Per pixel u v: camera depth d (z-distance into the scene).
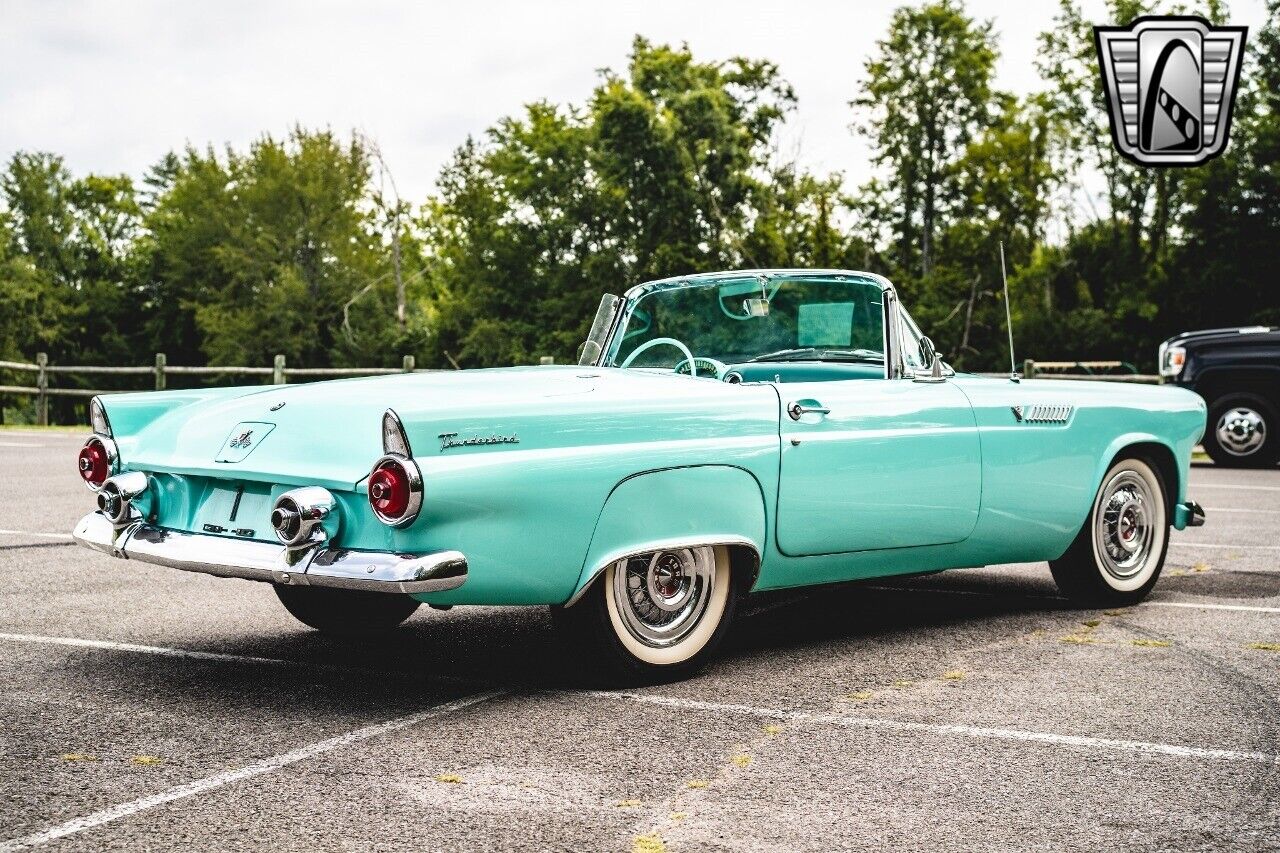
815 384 4.45
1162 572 6.52
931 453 4.68
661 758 3.32
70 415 58.31
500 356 48.16
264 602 5.55
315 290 53.38
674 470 3.93
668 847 2.67
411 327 54.59
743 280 5.14
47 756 3.28
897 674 4.29
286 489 3.70
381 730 3.56
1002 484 4.96
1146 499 5.64
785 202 45.56
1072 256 44.31
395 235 53.56
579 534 3.73
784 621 5.25
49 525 7.92
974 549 4.98
